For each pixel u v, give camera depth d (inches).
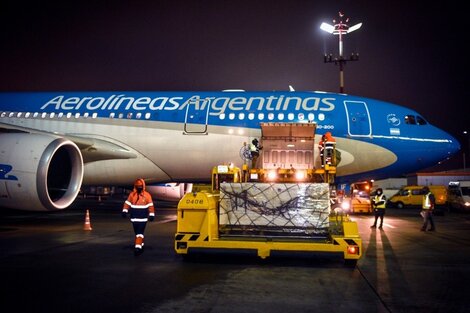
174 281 226.7
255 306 181.9
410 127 538.6
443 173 1534.2
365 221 635.5
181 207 281.0
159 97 562.9
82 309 175.8
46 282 221.6
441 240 408.2
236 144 522.9
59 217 644.7
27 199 390.0
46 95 594.6
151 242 371.2
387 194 1476.4
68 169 465.4
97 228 479.8
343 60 1305.4
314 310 176.9
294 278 236.4
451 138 550.9
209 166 540.7
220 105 542.0
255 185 303.4
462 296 200.1
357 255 263.6
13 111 579.5
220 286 216.7
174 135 536.4
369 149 521.0
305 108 530.0
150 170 558.3
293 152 411.8
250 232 304.8
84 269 254.5
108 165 554.3
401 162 534.0
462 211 987.3
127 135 545.3
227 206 304.3
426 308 180.7
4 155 389.7
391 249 346.3
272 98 544.4
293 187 300.7
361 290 210.5
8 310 173.9
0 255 299.4
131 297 194.2
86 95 583.8
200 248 276.5
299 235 299.1
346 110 530.3
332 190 344.5
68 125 558.3
